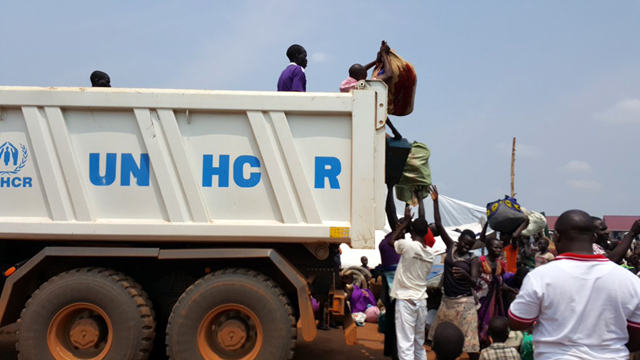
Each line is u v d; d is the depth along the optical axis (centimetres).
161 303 554
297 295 531
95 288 493
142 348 492
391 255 638
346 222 507
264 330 492
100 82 662
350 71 587
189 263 545
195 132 512
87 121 514
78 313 507
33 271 516
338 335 778
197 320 493
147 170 512
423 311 557
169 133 507
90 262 539
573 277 271
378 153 513
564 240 291
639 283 269
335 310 545
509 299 673
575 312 268
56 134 509
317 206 510
